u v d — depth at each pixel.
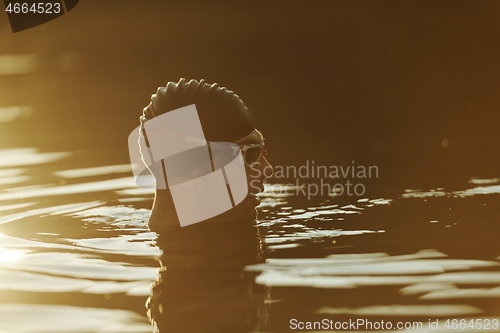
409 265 6.07
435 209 8.88
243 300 5.27
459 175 11.68
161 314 5.04
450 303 5.03
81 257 6.90
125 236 7.98
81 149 17.02
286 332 4.62
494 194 9.78
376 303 5.09
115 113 22.94
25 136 19.41
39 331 4.82
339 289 5.44
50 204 10.87
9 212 10.20
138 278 6.03
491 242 6.79
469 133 16.52
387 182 11.55
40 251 7.25
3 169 14.59
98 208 10.48
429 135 16.80
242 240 7.45
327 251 6.74
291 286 5.58
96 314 5.11
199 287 5.67
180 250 7.07
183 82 8.05
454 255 6.35
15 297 5.57
